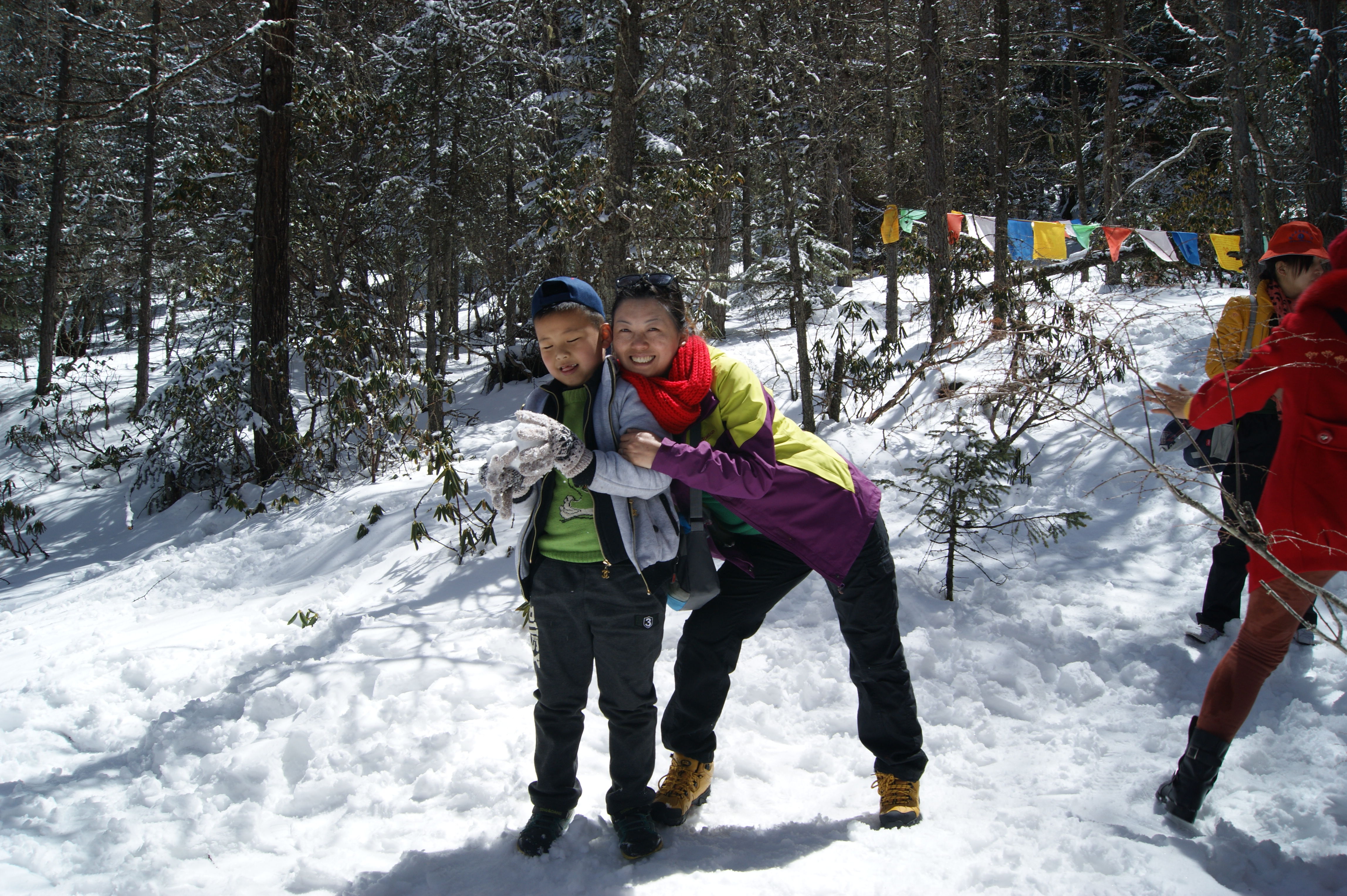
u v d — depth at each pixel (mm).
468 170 12844
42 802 2740
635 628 2254
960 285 7363
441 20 11047
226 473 9953
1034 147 20141
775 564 2469
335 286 11453
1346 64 7543
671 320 2164
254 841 2479
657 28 8961
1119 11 14773
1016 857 2156
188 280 12000
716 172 8359
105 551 8656
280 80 9422
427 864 2275
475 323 20422
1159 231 7012
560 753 2332
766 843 2355
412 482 7703
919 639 3574
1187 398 2484
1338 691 2979
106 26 12180
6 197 20375
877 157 14891
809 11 8523
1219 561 3451
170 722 3297
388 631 4078
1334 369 2230
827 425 7047
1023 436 5906
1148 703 3129
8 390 19031
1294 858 2121
